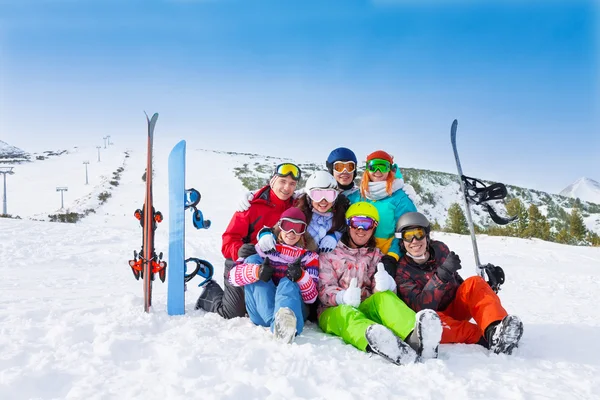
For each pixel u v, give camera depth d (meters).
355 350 3.23
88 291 5.37
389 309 3.34
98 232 13.38
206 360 2.80
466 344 3.54
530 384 2.65
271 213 4.26
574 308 5.52
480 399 2.43
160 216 4.05
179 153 4.12
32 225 13.56
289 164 4.19
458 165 4.16
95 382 2.47
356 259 3.88
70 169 52.72
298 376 2.62
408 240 3.67
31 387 2.39
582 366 3.04
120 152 68.06
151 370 2.69
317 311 3.88
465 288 3.49
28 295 4.86
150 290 4.02
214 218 27.02
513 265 11.20
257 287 3.62
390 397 2.42
